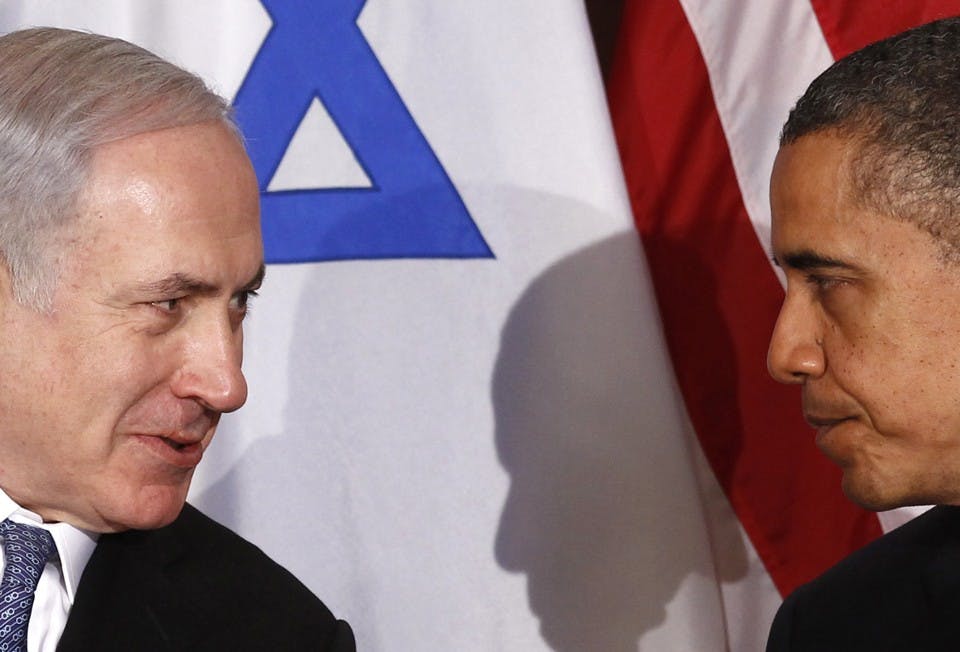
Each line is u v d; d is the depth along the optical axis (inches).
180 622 180.7
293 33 258.2
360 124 258.4
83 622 169.5
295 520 256.5
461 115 257.9
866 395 159.5
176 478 169.5
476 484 257.3
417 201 258.1
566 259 256.4
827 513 274.4
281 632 185.6
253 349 256.7
